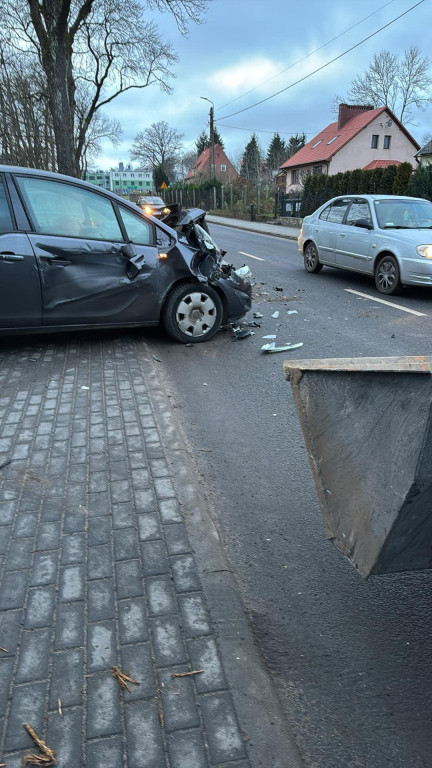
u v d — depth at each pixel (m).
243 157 71.50
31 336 6.46
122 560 2.60
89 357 5.65
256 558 2.75
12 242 5.27
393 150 48.44
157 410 4.29
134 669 2.01
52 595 2.37
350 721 1.89
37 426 3.98
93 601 2.34
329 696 1.99
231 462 3.71
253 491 3.36
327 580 2.60
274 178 60.47
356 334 7.02
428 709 1.94
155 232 6.05
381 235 9.58
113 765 1.67
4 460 3.49
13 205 5.31
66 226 5.55
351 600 2.48
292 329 7.29
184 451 3.67
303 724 1.87
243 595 2.50
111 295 5.80
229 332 7.07
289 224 29.83
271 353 6.21
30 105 17.86
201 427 4.27
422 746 1.80
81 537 2.76
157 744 1.74
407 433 1.56
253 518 3.09
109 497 3.11
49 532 2.79
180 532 2.81
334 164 47.09
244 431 4.20
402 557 1.80
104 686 1.93
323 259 11.47
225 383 5.26
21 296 5.39
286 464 3.68
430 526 1.70
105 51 21.83
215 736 1.77
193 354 6.15
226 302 6.65
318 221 11.64
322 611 2.41
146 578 2.48
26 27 17.64
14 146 17.70
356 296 9.54
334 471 2.00
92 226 5.68
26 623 2.21
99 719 1.81
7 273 5.27
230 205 40.44
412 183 22.03
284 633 2.29
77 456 3.56
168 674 1.99
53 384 4.81
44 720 1.81
